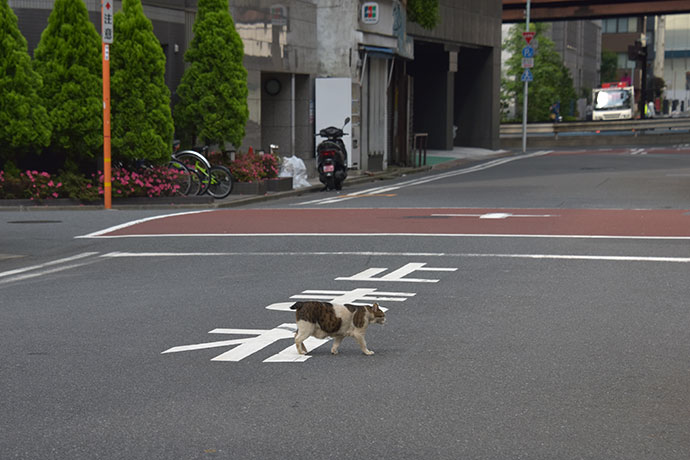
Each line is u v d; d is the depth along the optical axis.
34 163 23.97
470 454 5.22
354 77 33.88
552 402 6.20
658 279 11.18
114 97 23.02
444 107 52.16
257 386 6.64
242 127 26.52
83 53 22.64
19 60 21.61
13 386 6.69
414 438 5.49
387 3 36.84
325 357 7.52
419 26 47.16
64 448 5.36
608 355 7.48
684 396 6.33
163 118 23.39
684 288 10.55
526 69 56.53
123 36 23.02
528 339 8.07
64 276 12.20
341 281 11.33
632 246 14.11
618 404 6.15
